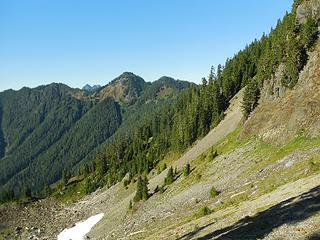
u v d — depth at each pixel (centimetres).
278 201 4716
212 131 15812
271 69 11588
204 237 4625
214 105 16950
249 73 19188
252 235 3591
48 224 18150
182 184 11256
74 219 17725
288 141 8138
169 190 11838
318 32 9888
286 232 3238
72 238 14512
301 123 8125
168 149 19225
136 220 11088
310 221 3288
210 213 6806
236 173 8688
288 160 7100
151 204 11862
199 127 16888
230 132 13012
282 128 8812
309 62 9544
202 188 9288
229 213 5650
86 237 13400
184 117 19262
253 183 7131
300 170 6200
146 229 9125
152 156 19288
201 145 14800
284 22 14125
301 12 11156
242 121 12231
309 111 8144
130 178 18512
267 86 11569
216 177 9500
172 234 6222
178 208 9081
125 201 15088
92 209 18412
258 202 5428
